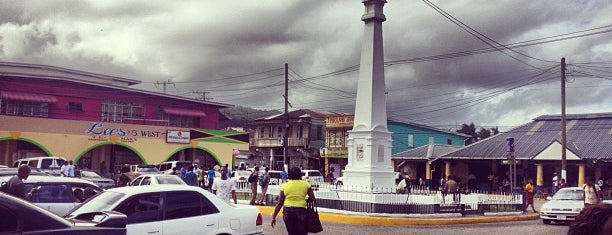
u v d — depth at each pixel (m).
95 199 9.91
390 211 22.23
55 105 43.47
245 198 28.31
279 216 22.03
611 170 42.75
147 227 9.49
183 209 10.06
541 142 46.22
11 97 40.75
